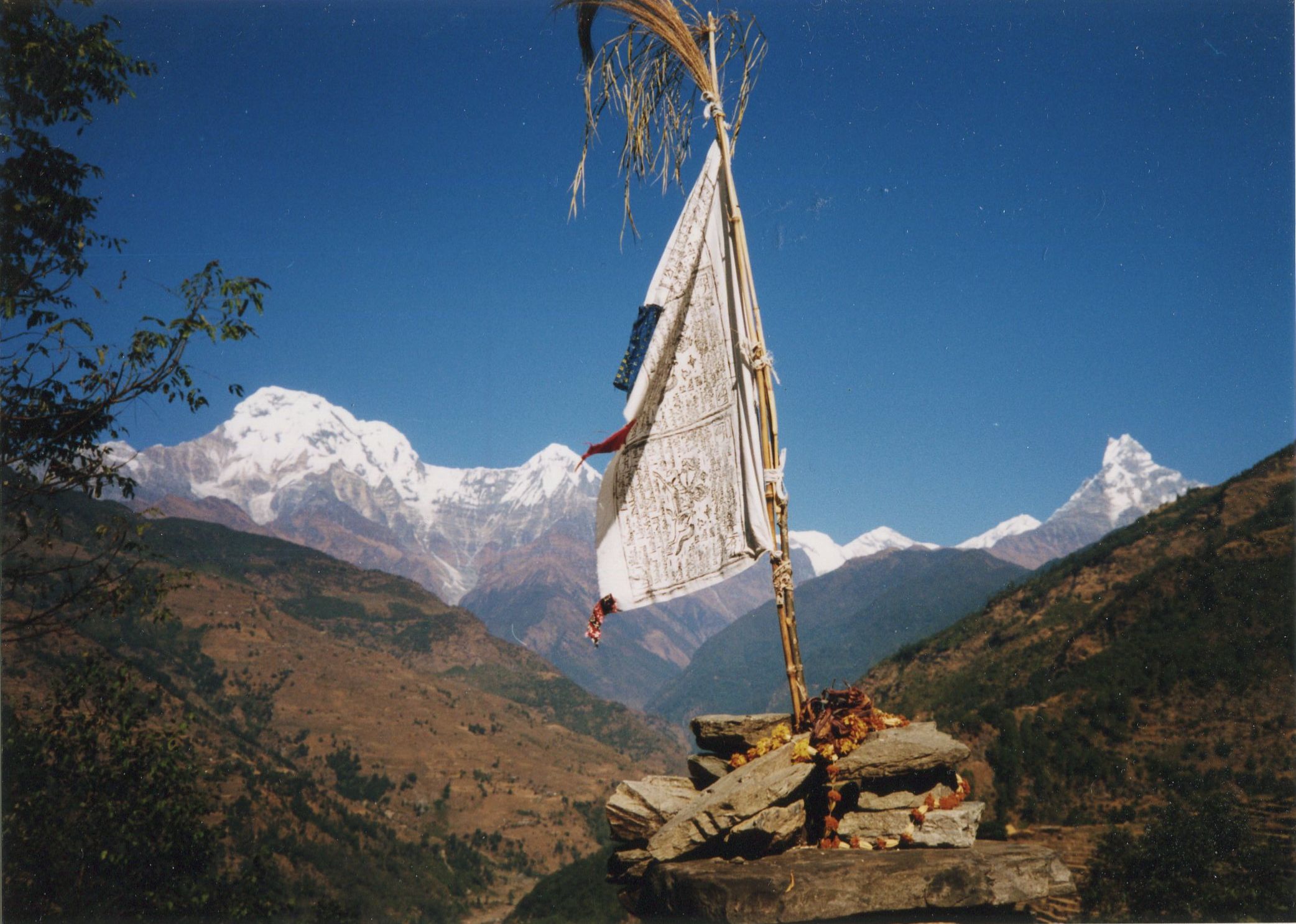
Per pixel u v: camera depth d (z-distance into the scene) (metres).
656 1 7.23
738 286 7.03
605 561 7.07
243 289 8.10
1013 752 42.50
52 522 8.12
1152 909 16.30
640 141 7.33
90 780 8.27
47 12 7.99
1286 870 16.30
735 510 6.98
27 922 7.54
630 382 6.77
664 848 5.84
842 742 6.22
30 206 7.66
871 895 5.06
